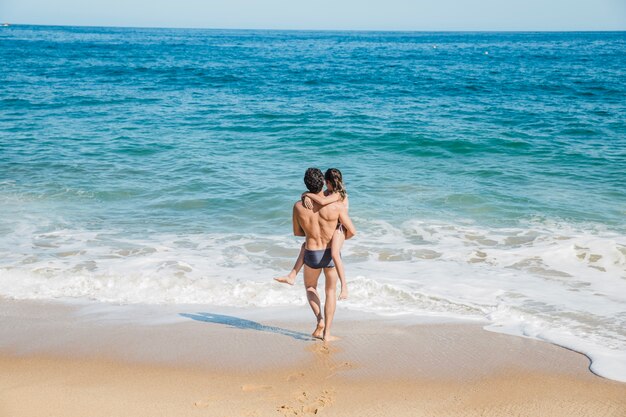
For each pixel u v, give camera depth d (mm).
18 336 5871
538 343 5602
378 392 4676
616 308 6516
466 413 4344
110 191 11633
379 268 7871
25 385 4852
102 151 15086
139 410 4398
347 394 4645
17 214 10273
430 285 7266
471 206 10570
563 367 5070
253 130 18172
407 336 5816
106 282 7355
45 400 4570
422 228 9477
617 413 4309
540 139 16594
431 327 6047
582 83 34094
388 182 12180
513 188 11758
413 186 11859
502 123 19625
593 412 4332
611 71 44375
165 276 7520
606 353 5344
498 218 9930
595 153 14773
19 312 6535
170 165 13703
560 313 6391
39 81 33375
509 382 4816
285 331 6000
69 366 5211
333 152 15164
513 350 5445
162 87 31344
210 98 26734
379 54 74750
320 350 5496
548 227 9469
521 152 15008
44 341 5750
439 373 4996
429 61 58719
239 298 6996
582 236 8961
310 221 5543
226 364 5219
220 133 17719
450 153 15008
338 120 20047
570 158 14305
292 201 10922
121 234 9320
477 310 6523
